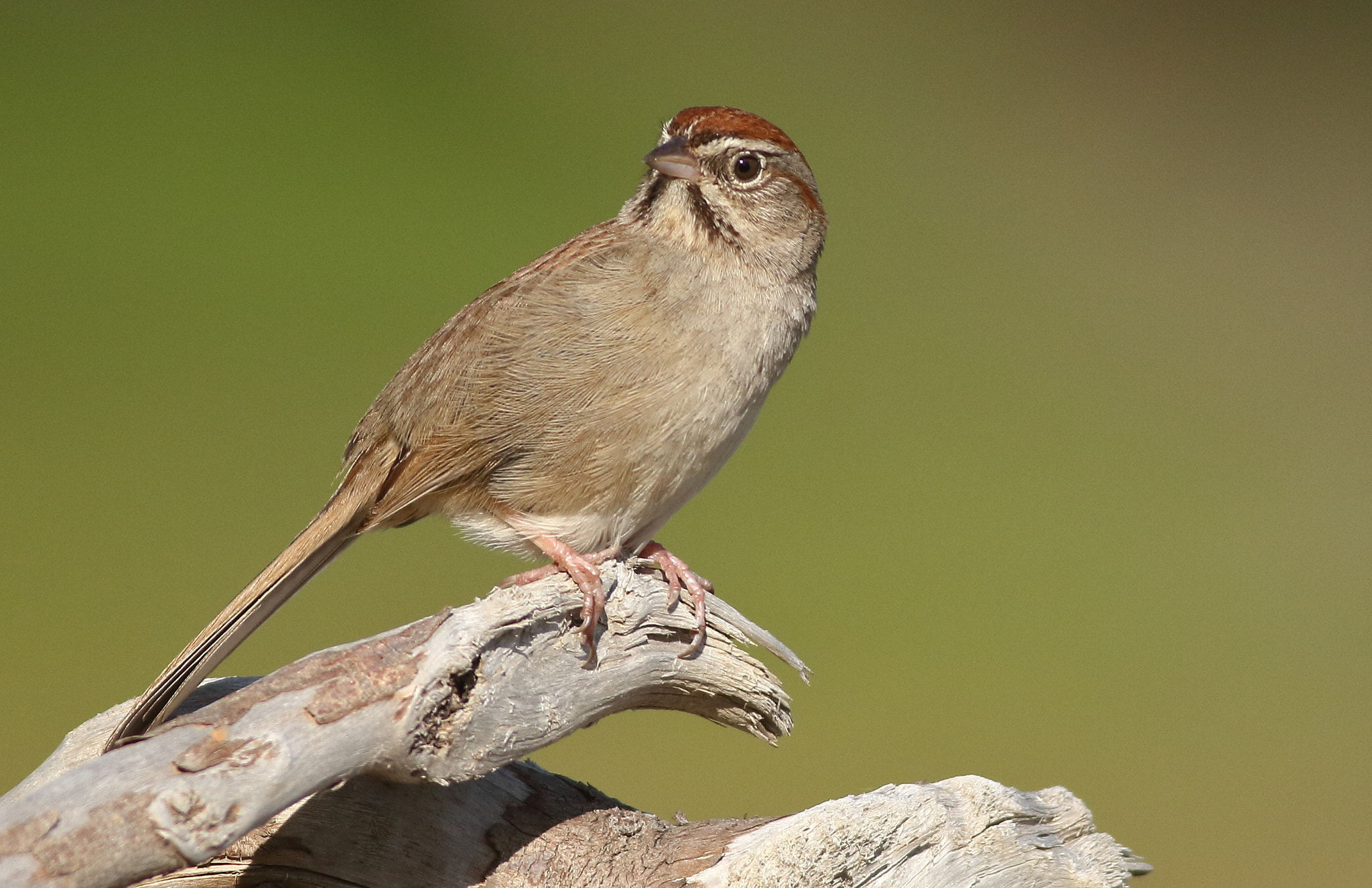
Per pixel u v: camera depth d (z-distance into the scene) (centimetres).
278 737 598
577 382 807
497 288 848
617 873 717
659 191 866
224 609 794
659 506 843
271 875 716
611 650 736
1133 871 778
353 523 855
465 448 822
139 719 725
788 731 802
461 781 689
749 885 700
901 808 712
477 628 662
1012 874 734
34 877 540
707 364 818
